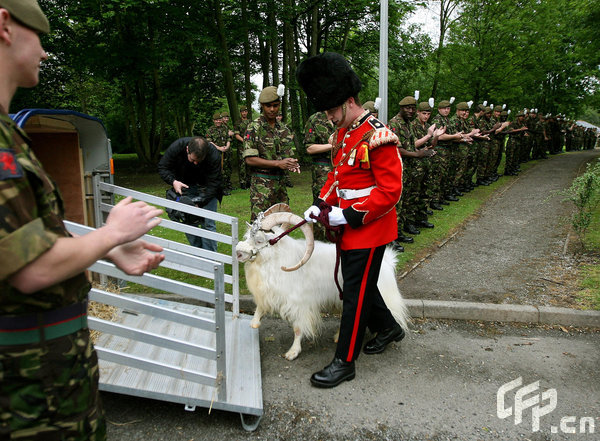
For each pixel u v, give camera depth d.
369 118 2.90
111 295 2.46
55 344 1.29
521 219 8.30
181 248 3.80
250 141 4.70
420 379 3.17
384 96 5.19
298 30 18.97
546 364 3.40
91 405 1.41
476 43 16.02
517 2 15.73
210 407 2.55
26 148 1.26
